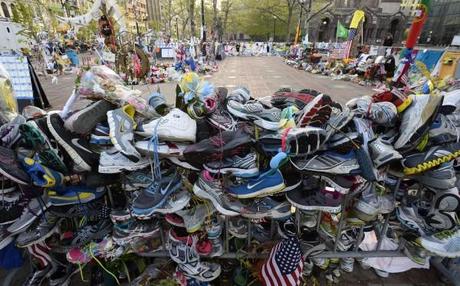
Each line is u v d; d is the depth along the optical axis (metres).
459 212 1.59
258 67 17.94
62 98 7.48
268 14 47.62
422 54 8.02
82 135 1.38
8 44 15.02
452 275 1.81
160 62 17.33
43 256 1.70
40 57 12.88
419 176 1.54
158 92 1.77
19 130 1.32
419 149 1.43
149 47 16.38
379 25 33.88
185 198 1.50
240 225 1.74
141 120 1.47
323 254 1.74
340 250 1.79
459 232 1.54
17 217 1.54
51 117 1.33
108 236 1.65
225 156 1.32
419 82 2.08
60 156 1.39
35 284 1.74
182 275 1.72
